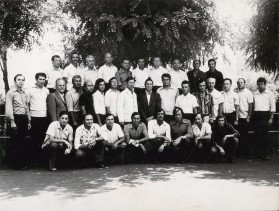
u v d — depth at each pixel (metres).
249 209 5.02
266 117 9.31
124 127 8.41
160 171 7.44
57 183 6.41
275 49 10.80
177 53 10.41
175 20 9.66
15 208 5.07
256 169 7.68
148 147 8.34
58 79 8.05
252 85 12.29
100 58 10.25
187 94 8.93
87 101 8.29
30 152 8.14
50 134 7.53
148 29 9.63
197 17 9.70
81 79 8.30
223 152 8.31
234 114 9.25
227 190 5.95
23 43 10.62
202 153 8.57
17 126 7.83
